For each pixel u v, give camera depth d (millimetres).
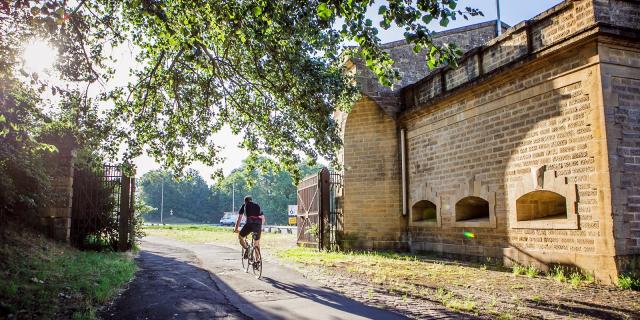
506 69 10672
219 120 11680
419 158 14641
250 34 7781
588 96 8758
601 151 8430
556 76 9531
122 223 13445
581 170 8859
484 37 17000
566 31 9398
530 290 7750
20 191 10539
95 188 13344
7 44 6750
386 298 7012
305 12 6992
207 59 9656
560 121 9406
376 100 15680
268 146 10883
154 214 108938
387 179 15664
